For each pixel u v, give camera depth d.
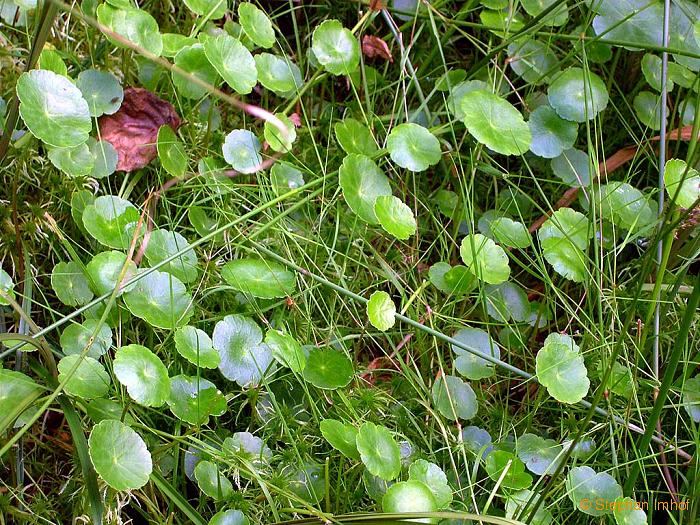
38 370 0.34
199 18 0.44
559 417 0.40
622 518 0.34
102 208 0.37
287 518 0.35
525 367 0.42
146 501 0.34
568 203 0.45
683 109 0.44
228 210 0.42
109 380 0.34
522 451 0.37
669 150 0.48
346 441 0.34
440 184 0.47
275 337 0.35
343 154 0.45
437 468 0.34
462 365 0.40
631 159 0.47
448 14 0.48
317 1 0.49
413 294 0.40
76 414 0.32
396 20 0.48
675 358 0.34
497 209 0.45
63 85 0.34
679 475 0.39
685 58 0.44
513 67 0.45
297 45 0.47
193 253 0.39
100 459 0.29
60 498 0.35
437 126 0.45
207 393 0.35
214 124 0.44
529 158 0.47
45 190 0.40
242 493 0.34
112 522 0.34
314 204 0.44
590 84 0.41
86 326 0.35
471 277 0.40
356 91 0.45
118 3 0.39
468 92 0.42
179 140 0.43
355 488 0.37
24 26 0.42
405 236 0.38
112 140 0.41
